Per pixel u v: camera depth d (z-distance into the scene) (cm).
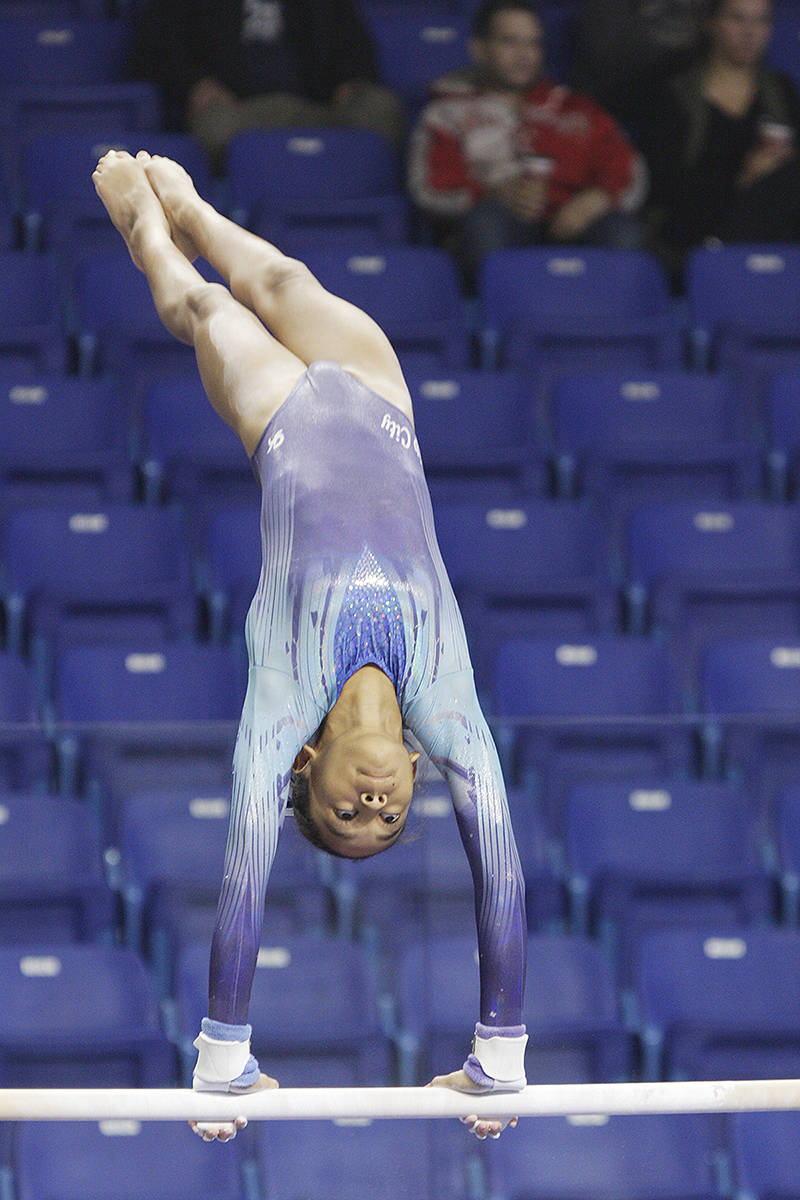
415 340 2623
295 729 1105
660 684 2139
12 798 1661
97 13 3300
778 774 1766
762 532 2403
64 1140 1627
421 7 3403
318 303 1269
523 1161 1642
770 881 1747
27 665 2131
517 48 2833
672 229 2948
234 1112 1120
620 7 3061
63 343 2567
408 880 1609
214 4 3019
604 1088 1169
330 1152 1614
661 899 1728
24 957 1638
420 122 2895
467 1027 1588
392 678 1122
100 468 2370
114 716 2050
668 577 2272
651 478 2494
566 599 2258
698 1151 1673
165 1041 1619
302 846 1612
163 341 2577
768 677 2161
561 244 2883
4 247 2798
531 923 1698
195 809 1667
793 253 2845
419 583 1141
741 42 2873
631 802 1741
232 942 1081
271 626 1133
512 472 2453
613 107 3091
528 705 2112
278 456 1192
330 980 1596
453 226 2877
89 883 1653
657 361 2697
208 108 2989
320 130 2958
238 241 1323
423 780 1261
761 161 2923
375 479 1178
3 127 2972
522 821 1716
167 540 2297
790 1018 1708
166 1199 1609
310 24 3023
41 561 2264
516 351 2648
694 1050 1681
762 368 2681
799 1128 1691
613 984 1694
